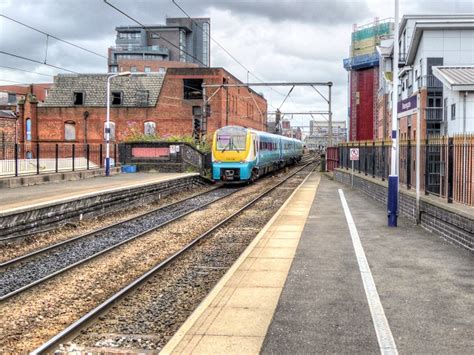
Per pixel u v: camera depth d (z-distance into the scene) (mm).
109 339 7195
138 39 133875
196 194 29266
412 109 14406
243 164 35438
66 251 13773
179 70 54750
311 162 85188
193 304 9008
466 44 37750
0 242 14242
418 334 6266
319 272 9492
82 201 18891
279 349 5879
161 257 13031
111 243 14984
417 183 14859
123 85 56281
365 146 28016
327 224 15453
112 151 46906
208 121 54688
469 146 11797
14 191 21719
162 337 7262
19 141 56094
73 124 55469
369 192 24312
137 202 24281
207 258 12781
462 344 5938
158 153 37469
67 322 8156
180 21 137000
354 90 73750
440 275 9094
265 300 7789
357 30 77062
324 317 6957
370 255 10836
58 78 57312
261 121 85250
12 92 86750
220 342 6121
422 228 14469
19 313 8578
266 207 22984
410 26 44844
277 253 11273
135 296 9484
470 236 10875
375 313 7059
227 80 57375
